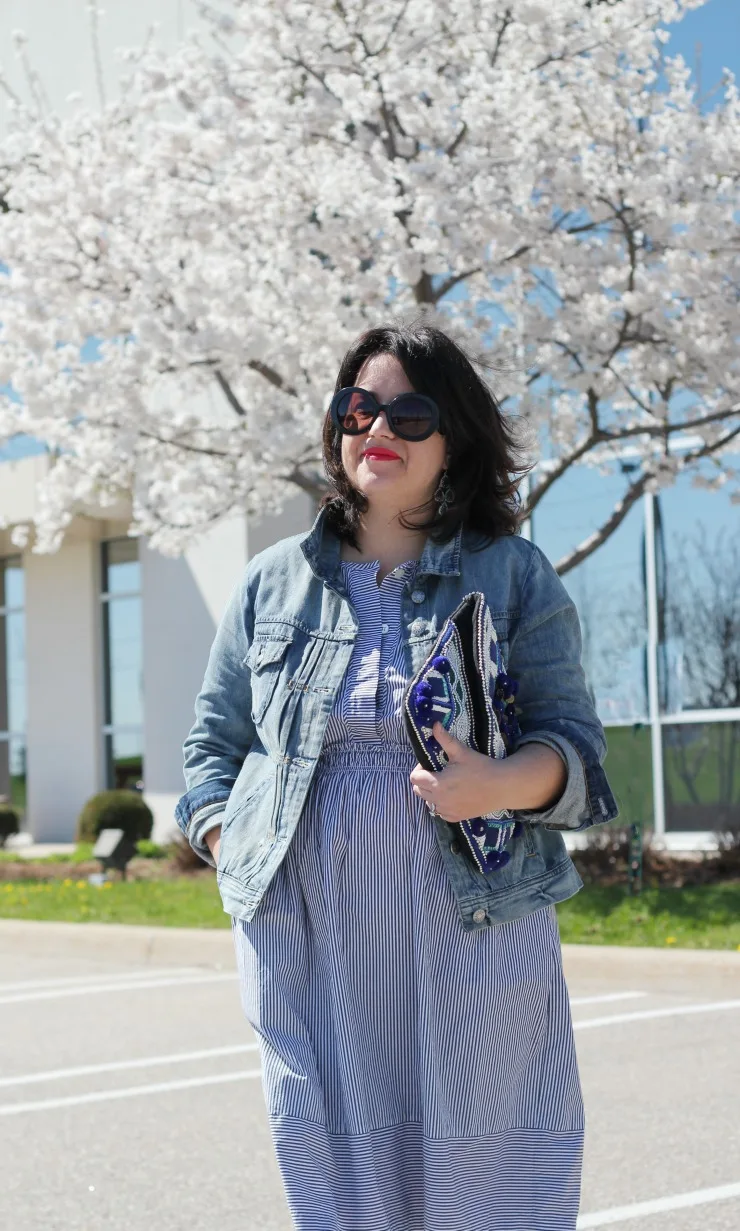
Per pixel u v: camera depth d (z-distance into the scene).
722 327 10.70
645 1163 4.43
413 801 2.20
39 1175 4.53
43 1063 6.27
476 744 2.13
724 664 13.59
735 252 10.70
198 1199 4.23
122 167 11.59
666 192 10.20
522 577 2.30
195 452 11.48
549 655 2.27
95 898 12.07
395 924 2.18
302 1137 2.11
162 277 10.68
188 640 17.70
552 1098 2.21
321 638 2.29
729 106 11.51
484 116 10.16
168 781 17.84
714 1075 5.61
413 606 2.27
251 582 2.45
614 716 14.16
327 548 2.37
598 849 11.70
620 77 11.02
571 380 10.16
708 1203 4.02
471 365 2.39
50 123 11.50
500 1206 2.19
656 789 13.87
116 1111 5.35
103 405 11.09
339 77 10.25
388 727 2.21
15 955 10.22
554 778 2.14
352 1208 2.13
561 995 2.26
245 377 11.57
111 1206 4.19
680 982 7.68
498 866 2.17
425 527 2.31
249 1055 6.31
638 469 14.08
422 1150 2.16
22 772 20.91
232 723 2.46
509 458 2.38
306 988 2.22
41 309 11.05
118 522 18.44
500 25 10.73
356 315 10.51
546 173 10.34
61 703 19.86
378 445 2.30
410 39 10.55
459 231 10.02
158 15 17.47
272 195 10.96
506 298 11.75
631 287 10.47
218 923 10.15
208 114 10.64
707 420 10.53
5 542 20.28
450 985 2.16
